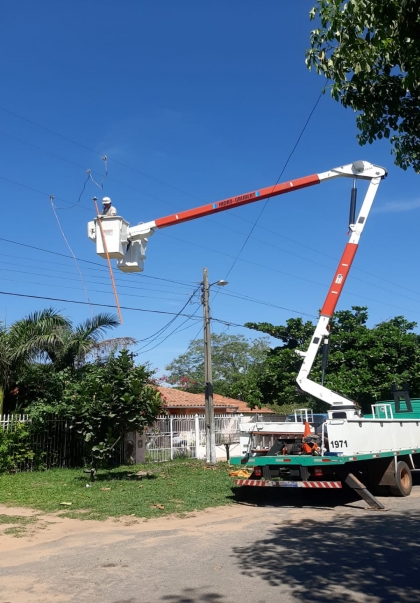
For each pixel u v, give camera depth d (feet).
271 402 82.43
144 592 20.79
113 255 34.45
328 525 32.91
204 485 49.03
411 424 50.11
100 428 51.29
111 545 28.84
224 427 83.51
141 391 51.08
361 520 34.32
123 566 24.58
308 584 21.22
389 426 46.06
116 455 67.21
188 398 110.83
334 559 24.64
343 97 28.43
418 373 74.49
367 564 23.72
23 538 30.66
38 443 59.93
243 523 34.55
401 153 29.09
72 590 21.17
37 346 59.47
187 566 24.36
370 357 75.15
